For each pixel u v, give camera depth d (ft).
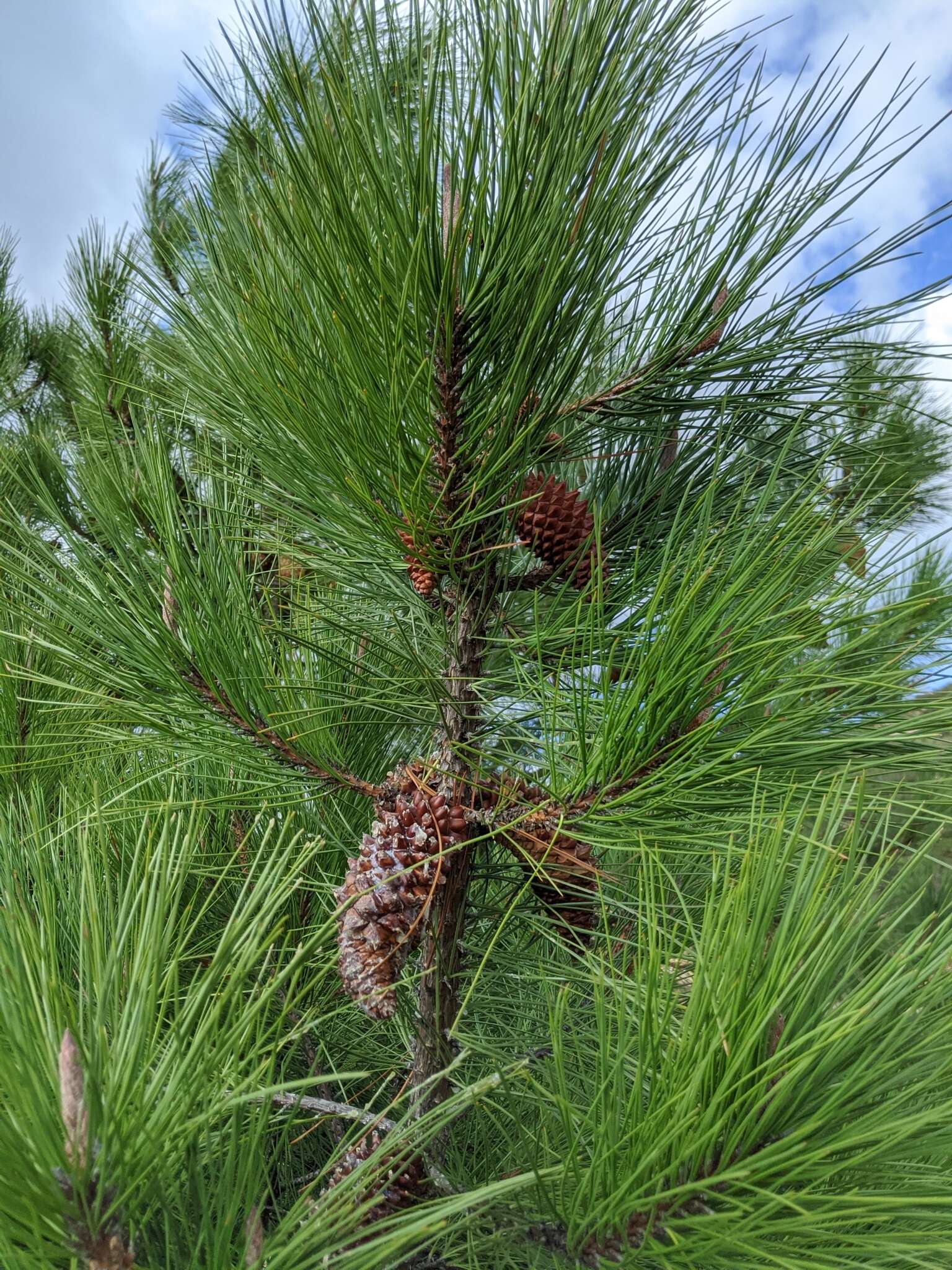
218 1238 0.92
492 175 1.30
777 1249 0.95
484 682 1.70
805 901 1.07
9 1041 0.89
